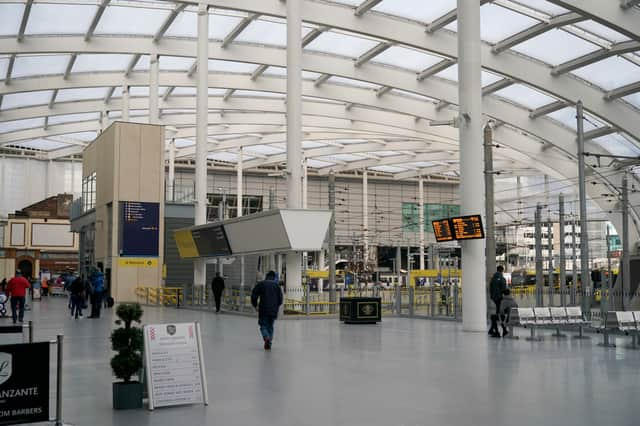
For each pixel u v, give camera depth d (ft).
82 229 147.23
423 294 86.99
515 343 50.55
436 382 31.30
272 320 46.60
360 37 116.88
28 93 156.15
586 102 113.60
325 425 22.25
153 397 25.14
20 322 68.64
